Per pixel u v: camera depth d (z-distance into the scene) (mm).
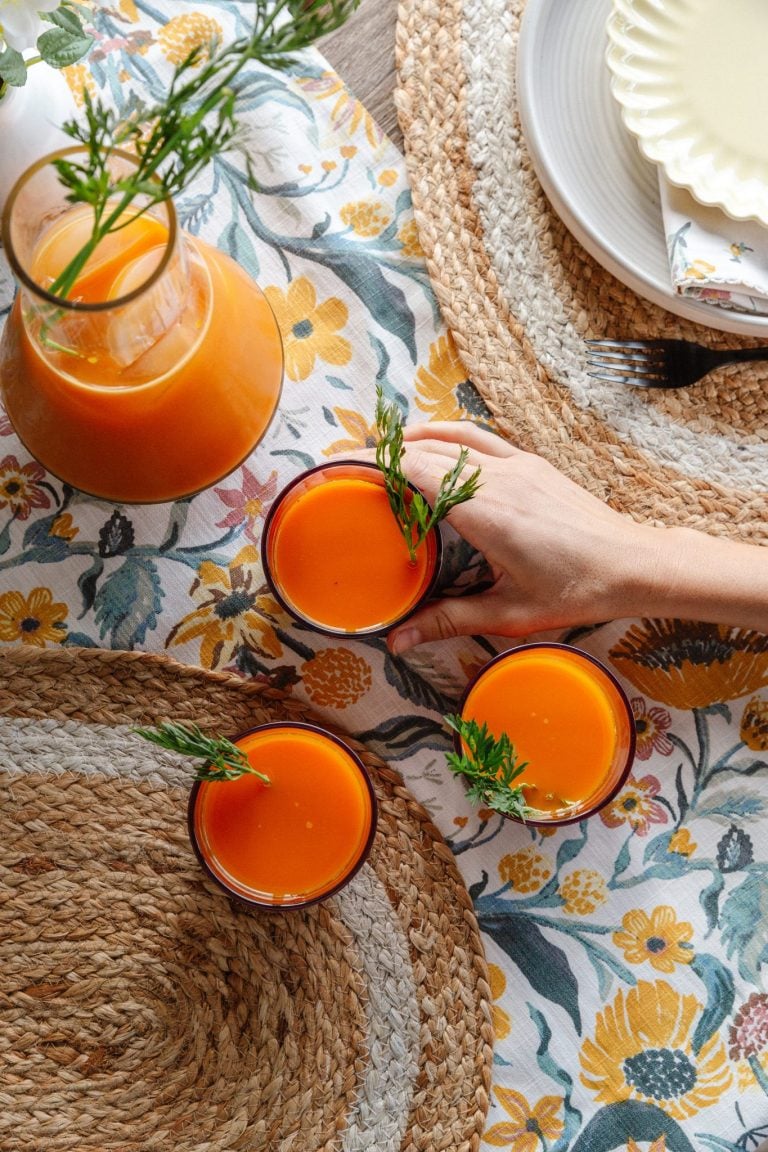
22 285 546
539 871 856
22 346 646
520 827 860
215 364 685
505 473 846
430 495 828
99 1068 827
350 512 829
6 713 842
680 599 840
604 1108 830
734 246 838
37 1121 814
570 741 830
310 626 817
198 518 881
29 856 834
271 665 872
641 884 854
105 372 640
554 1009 841
